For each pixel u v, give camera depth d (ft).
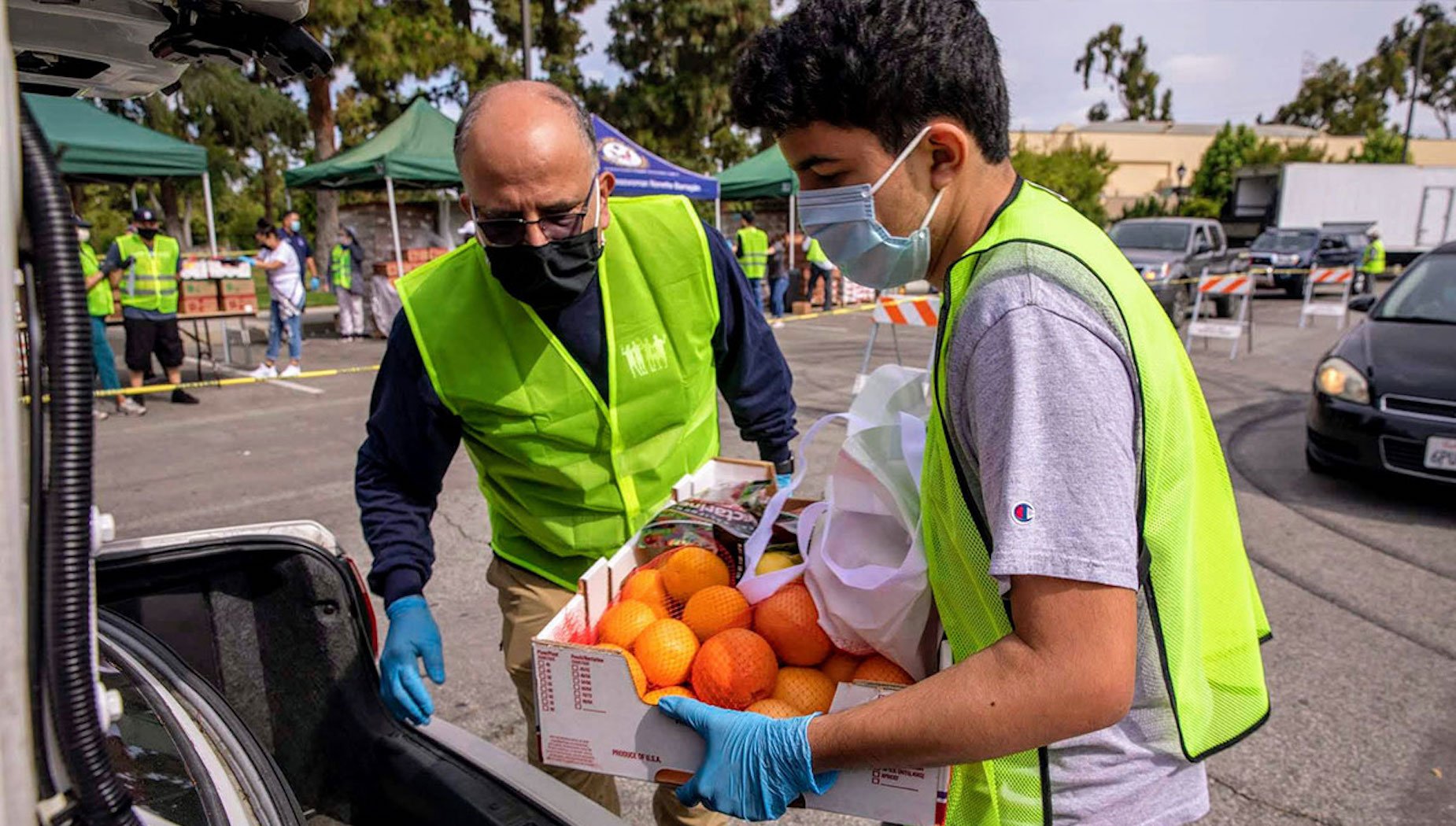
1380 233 78.02
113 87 4.23
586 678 4.07
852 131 3.45
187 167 34.09
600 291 5.98
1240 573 3.95
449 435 6.21
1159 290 43.83
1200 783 3.95
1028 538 2.89
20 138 2.07
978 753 3.06
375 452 6.19
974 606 3.53
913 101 3.32
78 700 2.16
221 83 85.51
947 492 3.45
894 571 3.91
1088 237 3.42
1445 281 19.72
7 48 1.95
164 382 33.81
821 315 55.21
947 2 3.37
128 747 3.96
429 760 5.48
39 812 2.17
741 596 4.59
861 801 3.73
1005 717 2.96
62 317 2.07
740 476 6.44
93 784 2.21
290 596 6.02
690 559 4.95
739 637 4.27
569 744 4.19
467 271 5.96
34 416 2.11
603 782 6.60
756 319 6.92
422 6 60.18
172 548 5.67
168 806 3.72
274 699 6.14
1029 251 3.22
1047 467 2.93
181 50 3.61
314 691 6.04
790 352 38.40
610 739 4.10
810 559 4.43
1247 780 9.06
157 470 20.77
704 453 6.89
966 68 3.32
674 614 4.95
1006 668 2.99
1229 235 79.97
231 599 6.00
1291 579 14.10
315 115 59.36
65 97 4.41
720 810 3.71
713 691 4.17
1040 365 2.99
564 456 6.12
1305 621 12.59
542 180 5.13
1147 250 50.21
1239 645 3.92
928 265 3.82
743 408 7.13
